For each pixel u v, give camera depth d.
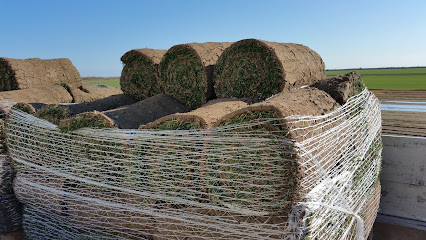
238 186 2.34
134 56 4.66
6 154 3.93
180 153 2.55
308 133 2.29
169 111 3.86
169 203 2.72
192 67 3.96
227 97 3.79
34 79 6.27
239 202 2.37
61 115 3.53
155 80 4.55
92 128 3.03
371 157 3.70
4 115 4.11
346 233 2.91
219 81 3.83
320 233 2.43
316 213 2.28
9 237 3.98
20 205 4.05
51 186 3.53
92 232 3.35
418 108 6.06
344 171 2.83
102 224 3.26
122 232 3.12
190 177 2.59
